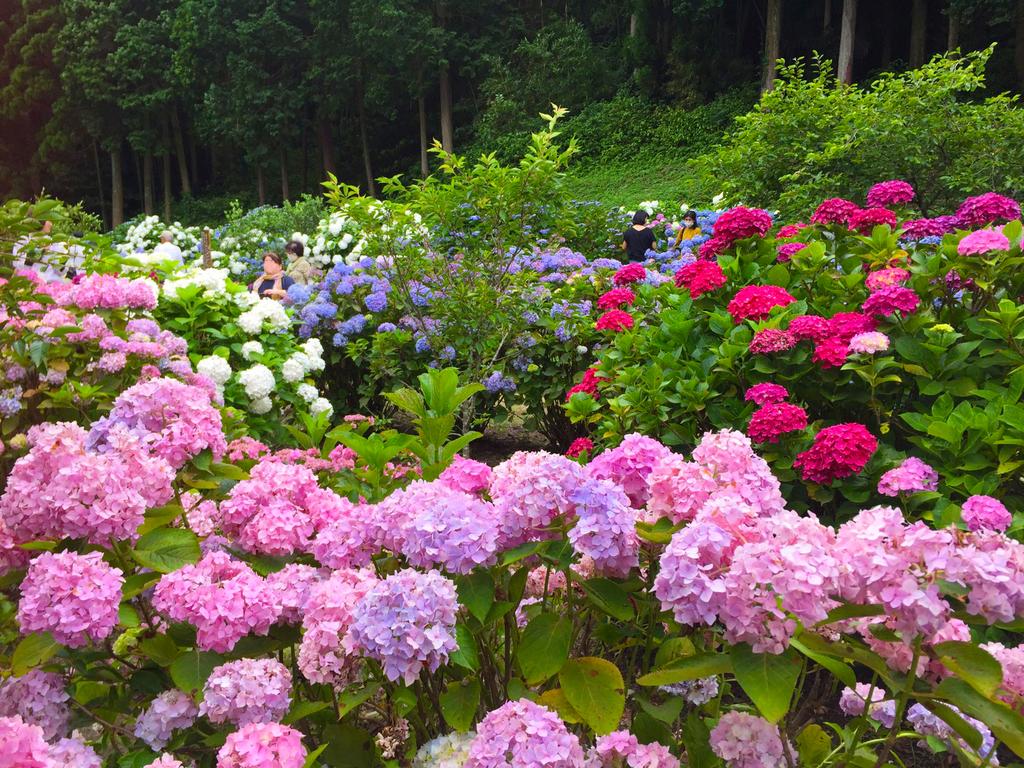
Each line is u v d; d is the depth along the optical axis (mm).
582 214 10602
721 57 30109
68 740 1478
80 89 35812
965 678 1196
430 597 1394
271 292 7621
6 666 1647
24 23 38594
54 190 38844
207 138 37344
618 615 1601
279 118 33062
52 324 3078
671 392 3508
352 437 2529
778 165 9562
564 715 1594
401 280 5910
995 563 1218
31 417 3230
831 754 1693
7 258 3297
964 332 3342
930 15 28391
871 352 2906
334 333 6945
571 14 36688
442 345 5938
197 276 4980
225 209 37094
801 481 2932
